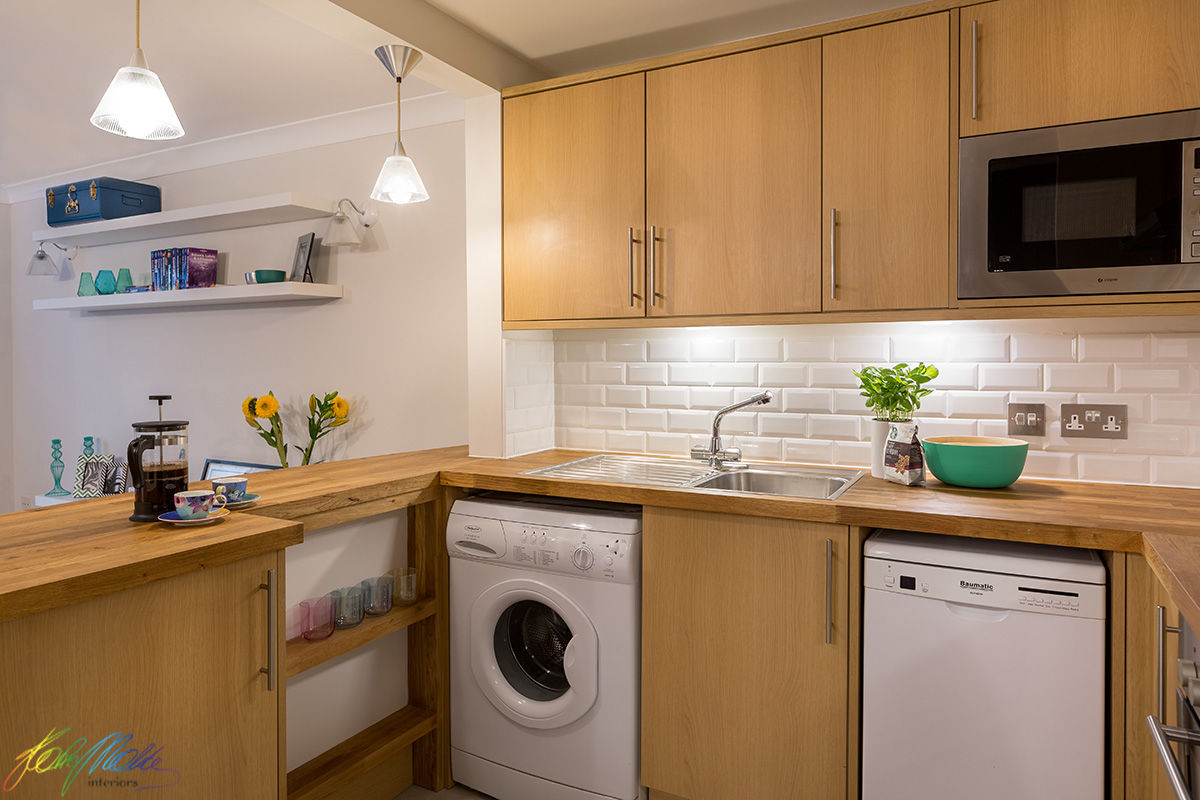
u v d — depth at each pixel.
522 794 2.26
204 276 3.84
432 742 2.40
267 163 3.78
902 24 2.02
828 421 2.48
